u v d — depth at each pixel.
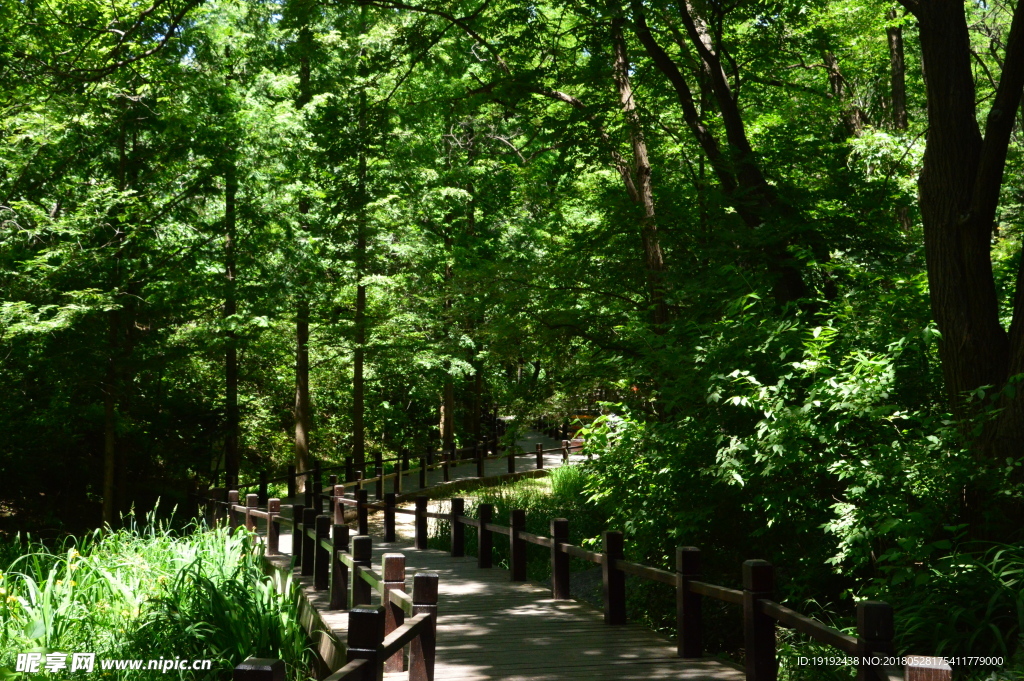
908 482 7.09
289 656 7.42
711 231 12.16
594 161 14.33
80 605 7.46
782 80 16.55
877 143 12.53
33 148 14.51
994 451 7.15
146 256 16.88
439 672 6.40
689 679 6.14
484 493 21.16
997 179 7.58
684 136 14.35
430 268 23.78
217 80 17.53
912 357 8.40
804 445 7.69
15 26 13.25
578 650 7.07
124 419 16.89
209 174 17.31
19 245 14.87
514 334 14.07
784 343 8.31
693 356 9.00
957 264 7.66
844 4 15.30
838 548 7.86
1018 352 7.32
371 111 14.59
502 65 14.66
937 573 6.44
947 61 7.80
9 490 17.17
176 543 9.98
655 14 12.30
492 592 9.77
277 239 19.86
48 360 15.55
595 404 13.75
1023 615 5.41
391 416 32.47
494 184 19.52
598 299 13.98
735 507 8.84
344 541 8.62
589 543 11.18
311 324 25.58
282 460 27.98
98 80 12.28
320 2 13.48
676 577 6.95
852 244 11.02
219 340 19.23
